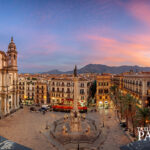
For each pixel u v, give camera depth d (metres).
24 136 39.31
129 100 43.50
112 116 59.88
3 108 58.56
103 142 35.19
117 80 90.50
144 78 51.50
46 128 44.84
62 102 77.00
